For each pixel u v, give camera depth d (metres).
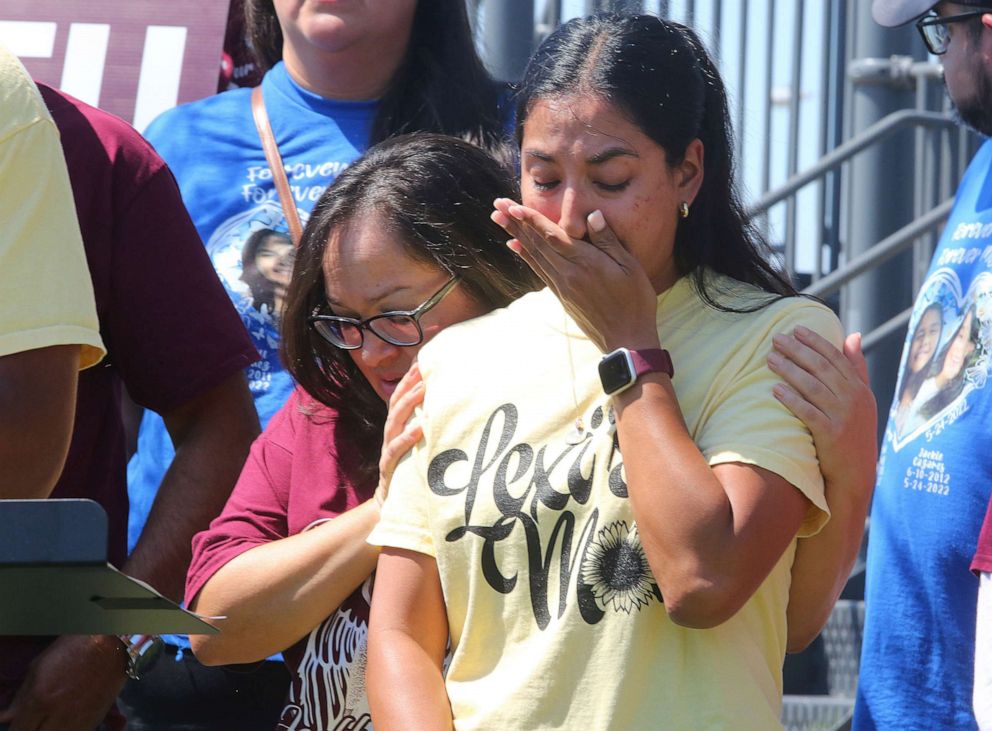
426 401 8.95
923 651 11.50
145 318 10.89
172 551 10.78
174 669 11.89
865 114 22.25
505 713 8.05
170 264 10.97
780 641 8.48
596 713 7.91
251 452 10.40
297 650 9.88
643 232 8.47
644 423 8.00
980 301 11.77
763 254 9.41
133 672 10.46
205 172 13.31
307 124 13.34
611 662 7.96
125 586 5.52
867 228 22.03
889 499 12.08
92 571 5.30
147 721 11.97
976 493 11.31
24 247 9.25
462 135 13.05
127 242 10.83
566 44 8.69
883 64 22.09
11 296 9.16
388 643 8.58
